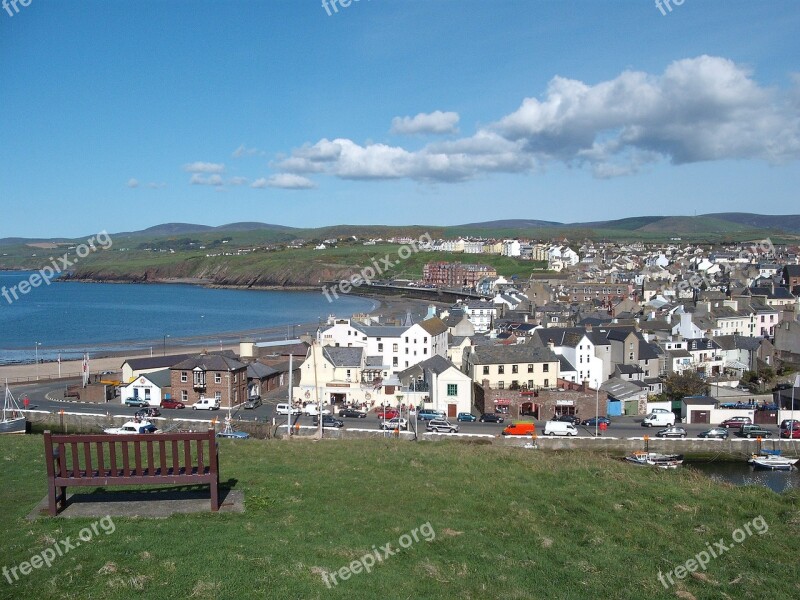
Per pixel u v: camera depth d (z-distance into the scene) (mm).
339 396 96688
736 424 84188
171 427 80812
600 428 82250
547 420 87125
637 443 74750
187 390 97500
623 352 110000
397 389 93812
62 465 25750
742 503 33344
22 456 37875
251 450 41188
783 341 125500
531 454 43969
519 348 101438
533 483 34781
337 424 79438
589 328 119438
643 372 108625
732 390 102062
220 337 197375
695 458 73188
